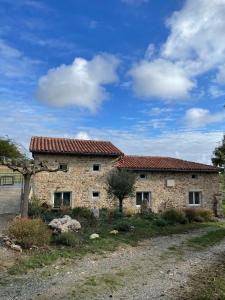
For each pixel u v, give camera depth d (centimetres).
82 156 2116
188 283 866
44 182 2012
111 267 988
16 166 1465
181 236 1563
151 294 774
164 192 2322
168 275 935
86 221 1603
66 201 2067
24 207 1447
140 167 2238
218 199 2459
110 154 2139
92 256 1095
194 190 2411
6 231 1217
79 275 889
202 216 2147
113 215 1864
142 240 1423
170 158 2695
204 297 758
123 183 1989
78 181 2092
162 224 1792
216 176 2498
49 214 1691
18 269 891
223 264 1080
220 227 1892
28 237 1110
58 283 816
